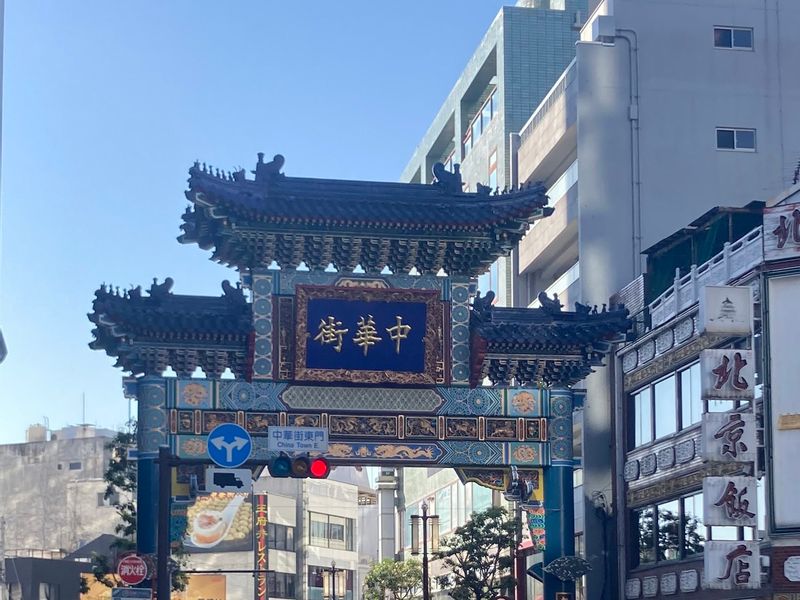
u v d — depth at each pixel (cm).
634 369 4244
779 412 3188
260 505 7994
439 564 6988
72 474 7969
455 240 3647
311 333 3597
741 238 3512
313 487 8769
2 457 8075
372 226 3578
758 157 5084
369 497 10400
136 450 3556
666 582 3897
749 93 5138
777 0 5212
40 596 6450
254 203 3484
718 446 3133
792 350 3203
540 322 3784
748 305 3188
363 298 3625
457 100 7550
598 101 4994
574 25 5691
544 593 3650
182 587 5312
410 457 3628
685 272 4128
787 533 3138
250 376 3575
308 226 3556
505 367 3725
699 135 5047
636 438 4253
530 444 3700
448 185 3691
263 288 3612
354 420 3616
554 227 5456
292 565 8494
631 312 4419
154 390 3559
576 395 3775
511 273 6203
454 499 6912
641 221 4925
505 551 5738
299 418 3588
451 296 3694
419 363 3650
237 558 7906
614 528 4275
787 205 3244
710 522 3125
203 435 3556
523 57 6562
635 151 4978
